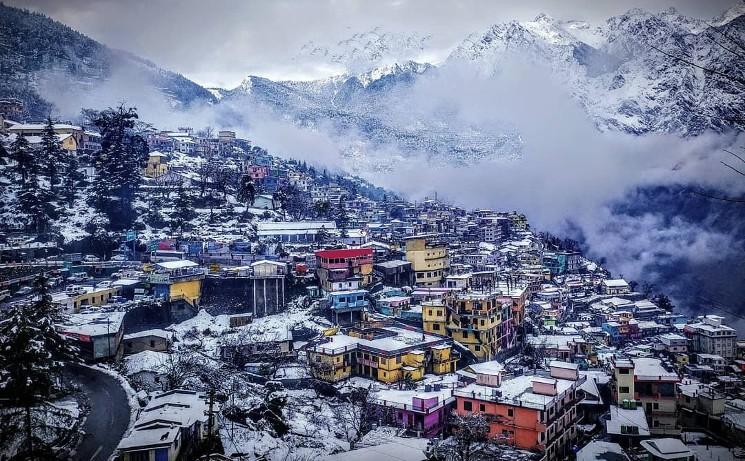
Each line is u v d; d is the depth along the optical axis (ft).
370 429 279.90
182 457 193.88
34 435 173.37
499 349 417.90
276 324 417.90
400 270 523.70
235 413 254.47
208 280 440.86
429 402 283.79
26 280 392.88
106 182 554.87
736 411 314.35
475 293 435.12
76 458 185.16
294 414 288.71
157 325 393.70
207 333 396.16
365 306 446.19
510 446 266.77
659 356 471.62
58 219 515.50
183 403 225.76
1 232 476.13
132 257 493.77
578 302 622.54
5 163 584.40
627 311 562.66
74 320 328.70
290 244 565.94
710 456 267.59
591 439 302.45
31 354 181.57
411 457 217.36
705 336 484.33
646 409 321.93
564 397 289.12
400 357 353.92
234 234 569.23
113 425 211.20
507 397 278.67
